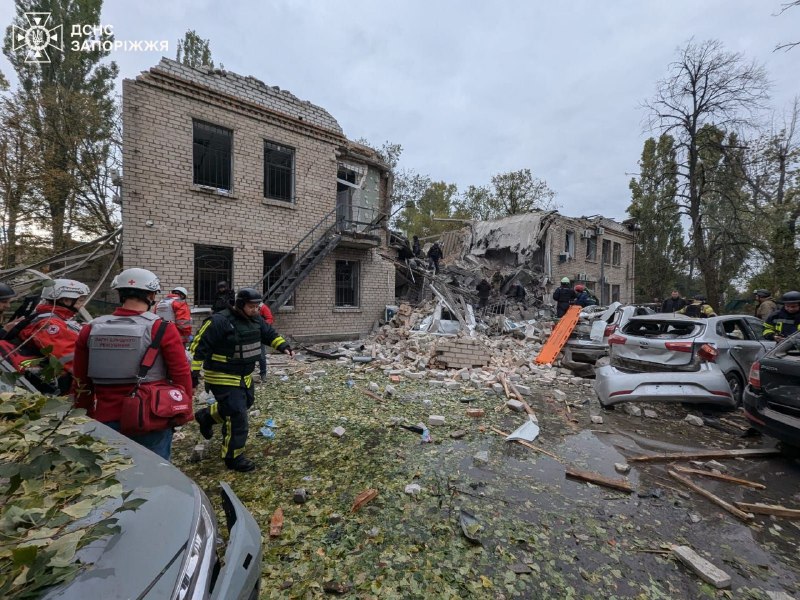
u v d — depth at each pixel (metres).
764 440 4.41
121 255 9.07
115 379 2.13
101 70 15.88
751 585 2.17
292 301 10.98
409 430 4.45
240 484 3.20
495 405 5.48
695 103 16.75
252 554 1.53
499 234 19.66
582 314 8.64
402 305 12.59
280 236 10.68
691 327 5.27
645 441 4.33
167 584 1.09
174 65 8.98
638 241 25.72
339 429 4.29
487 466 3.60
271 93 10.58
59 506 1.22
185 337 5.59
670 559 2.37
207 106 9.34
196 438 4.20
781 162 16.20
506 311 15.24
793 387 3.60
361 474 3.38
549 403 5.75
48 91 13.58
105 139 15.29
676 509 2.95
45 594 0.94
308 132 11.13
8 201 12.36
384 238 13.47
